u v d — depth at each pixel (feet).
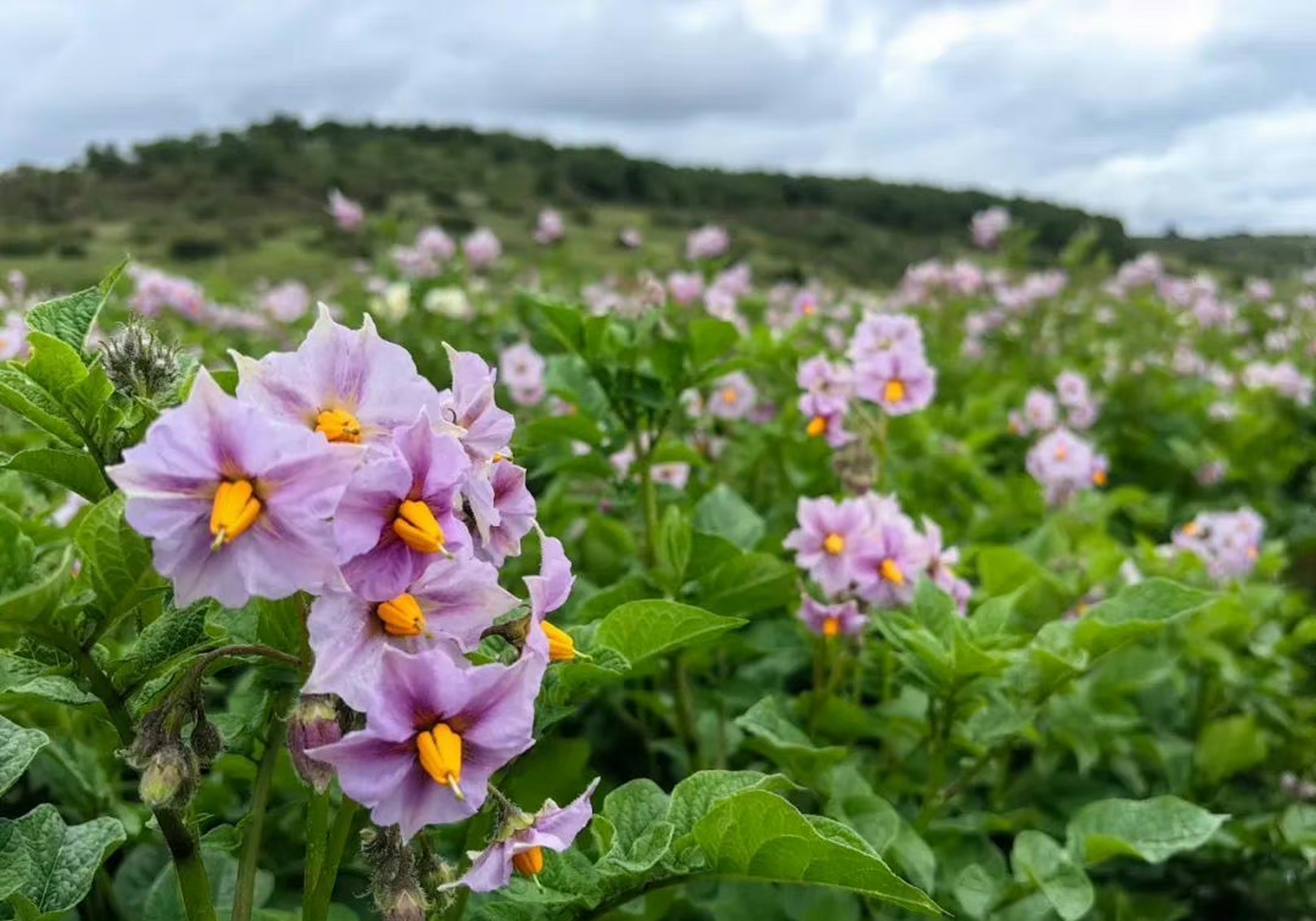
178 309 28.53
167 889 7.70
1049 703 11.70
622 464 14.23
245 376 5.02
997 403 26.25
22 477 12.48
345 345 5.14
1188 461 26.03
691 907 9.93
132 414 5.79
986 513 17.97
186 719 5.23
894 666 11.59
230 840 6.27
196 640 5.58
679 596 10.16
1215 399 29.50
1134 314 38.45
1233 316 42.22
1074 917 8.05
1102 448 27.78
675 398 11.62
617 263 44.19
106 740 9.97
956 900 9.42
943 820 10.34
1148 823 8.67
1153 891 12.33
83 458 5.72
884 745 11.27
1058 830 11.15
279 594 4.61
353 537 4.66
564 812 5.42
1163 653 12.97
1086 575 13.30
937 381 30.66
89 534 5.24
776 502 17.08
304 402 5.09
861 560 10.45
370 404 5.18
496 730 4.84
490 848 5.31
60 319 6.03
